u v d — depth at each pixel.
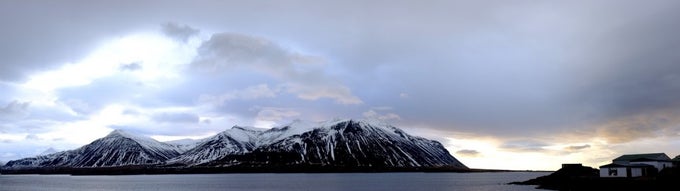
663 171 125.94
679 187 108.25
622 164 130.25
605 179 124.19
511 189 158.12
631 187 116.19
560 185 150.50
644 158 137.75
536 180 197.88
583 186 130.38
